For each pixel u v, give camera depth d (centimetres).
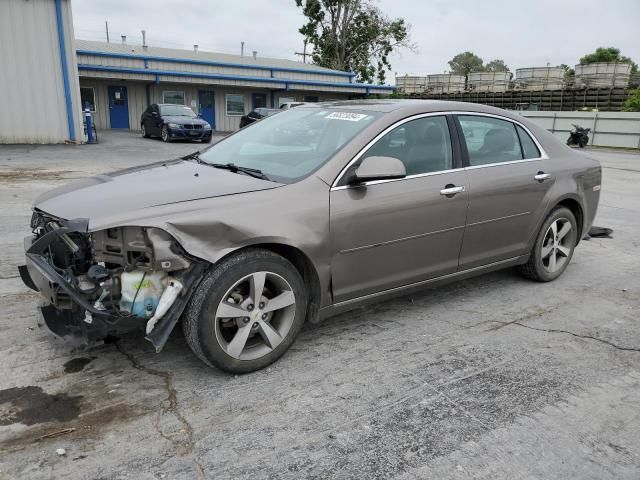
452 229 394
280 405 288
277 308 319
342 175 338
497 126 441
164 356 337
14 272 480
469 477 237
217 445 253
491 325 402
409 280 383
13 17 1598
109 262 286
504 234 438
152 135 2209
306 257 322
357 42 4778
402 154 371
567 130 2906
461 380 320
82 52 2595
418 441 260
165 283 287
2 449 245
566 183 479
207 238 286
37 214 329
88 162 1319
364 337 375
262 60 3834
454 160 400
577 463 248
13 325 371
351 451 252
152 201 294
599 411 291
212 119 3123
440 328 394
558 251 505
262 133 420
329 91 3416
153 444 252
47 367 318
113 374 313
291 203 316
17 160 1314
